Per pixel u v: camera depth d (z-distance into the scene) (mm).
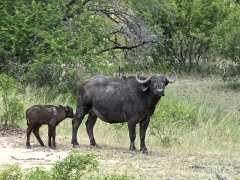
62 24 62875
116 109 38812
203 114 54438
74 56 60562
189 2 79312
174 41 79312
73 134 39938
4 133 41719
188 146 42000
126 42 67812
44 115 38219
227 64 81438
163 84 37312
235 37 69000
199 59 83438
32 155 36406
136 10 67250
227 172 34031
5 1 62594
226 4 82062
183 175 32812
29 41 62438
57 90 58031
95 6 67250
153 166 34844
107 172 32656
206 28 79125
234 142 47188
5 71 61969
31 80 59969
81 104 39875
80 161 26469
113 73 64938
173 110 49500
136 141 43281
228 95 67125
